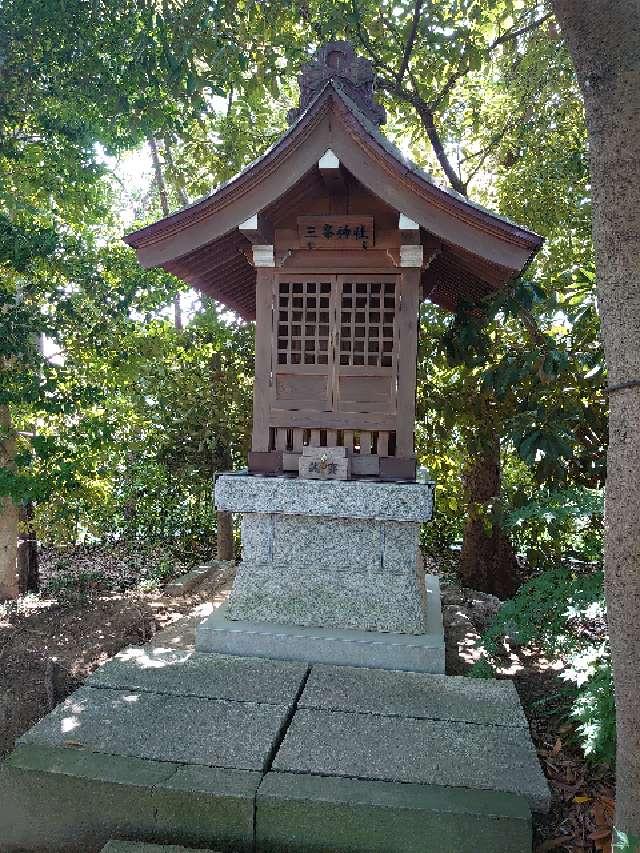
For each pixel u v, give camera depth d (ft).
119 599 20.61
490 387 19.85
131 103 21.89
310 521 14.03
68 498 24.93
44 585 26.50
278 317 14.40
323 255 14.19
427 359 23.71
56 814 9.10
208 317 25.31
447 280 17.63
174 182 28.43
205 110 22.41
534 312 21.21
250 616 14.17
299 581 14.06
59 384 22.70
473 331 19.56
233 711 10.99
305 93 14.37
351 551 13.91
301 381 14.30
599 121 7.00
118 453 27.07
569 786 10.53
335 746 9.93
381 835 8.41
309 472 13.73
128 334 23.43
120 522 32.27
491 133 27.48
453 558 31.42
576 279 19.99
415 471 13.80
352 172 12.78
